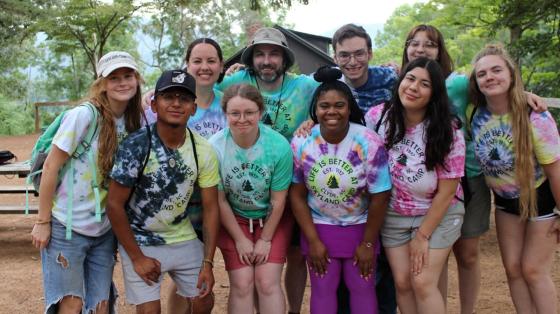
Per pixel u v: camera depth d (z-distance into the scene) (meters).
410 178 3.27
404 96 3.17
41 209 3.08
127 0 26.28
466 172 3.68
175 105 2.97
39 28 25.39
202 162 3.14
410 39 3.86
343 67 3.96
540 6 9.56
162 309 4.52
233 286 3.48
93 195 3.14
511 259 3.58
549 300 3.49
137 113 3.28
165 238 3.19
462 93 3.60
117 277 5.45
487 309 4.47
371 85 4.02
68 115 3.09
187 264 3.26
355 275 3.46
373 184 3.30
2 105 34.25
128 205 3.14
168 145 3.06
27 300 4.84
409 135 3.28
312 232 3.46
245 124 3.24
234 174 3.39
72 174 3.10
